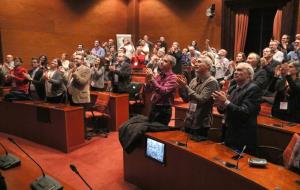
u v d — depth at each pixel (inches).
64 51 400.5
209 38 380.5
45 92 221.5
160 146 111.8
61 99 210.1
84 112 193.3
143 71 303.9
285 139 123.9
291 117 139.9
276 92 147.1
